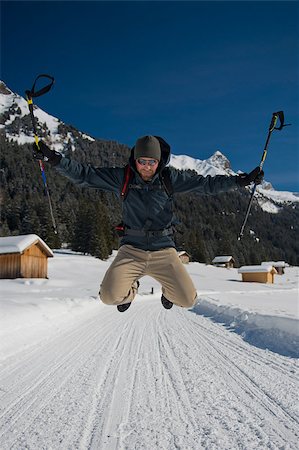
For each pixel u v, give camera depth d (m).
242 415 3.73
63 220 97.81
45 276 36.38
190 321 12.11
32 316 9.74
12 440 3.16
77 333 8.98
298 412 3.82
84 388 4.60
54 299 16.31
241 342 7.96
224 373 5.34
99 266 61.44
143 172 4.00
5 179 136.00
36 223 81.50
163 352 6.81
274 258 159.25
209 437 3.21
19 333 7.89
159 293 35.28
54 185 139.00
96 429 3.38
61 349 6.94
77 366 5.67
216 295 32.25
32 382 4.83
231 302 19.70
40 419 3.62
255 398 4.25
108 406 3.97
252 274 64.69
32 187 134.88
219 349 7.13
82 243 74.88
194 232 107.94
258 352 6.84
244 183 4.11
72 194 136.12
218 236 143.50
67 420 3.59
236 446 3.04
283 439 3.18
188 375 5.22
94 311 15.31
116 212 124.69
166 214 4.20
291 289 48.38
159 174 4.05
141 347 7.30
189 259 91.62
